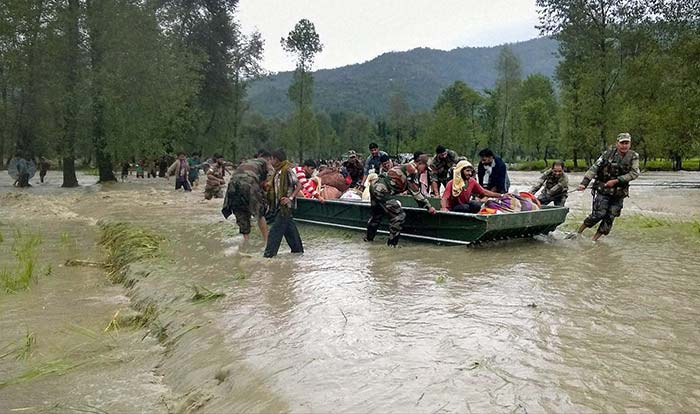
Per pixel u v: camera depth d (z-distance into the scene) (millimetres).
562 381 3855
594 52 41250
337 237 11148
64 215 16641
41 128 30109
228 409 3814
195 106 45500
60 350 5449
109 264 9430
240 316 5664
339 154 100500
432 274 7410
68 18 26891
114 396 4406
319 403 3613
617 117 40375
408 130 83250
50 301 7168
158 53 30047
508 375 3963
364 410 3475
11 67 25891
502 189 11258
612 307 5715
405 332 4969
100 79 27516
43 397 4426
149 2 30031
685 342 4660
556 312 5535
